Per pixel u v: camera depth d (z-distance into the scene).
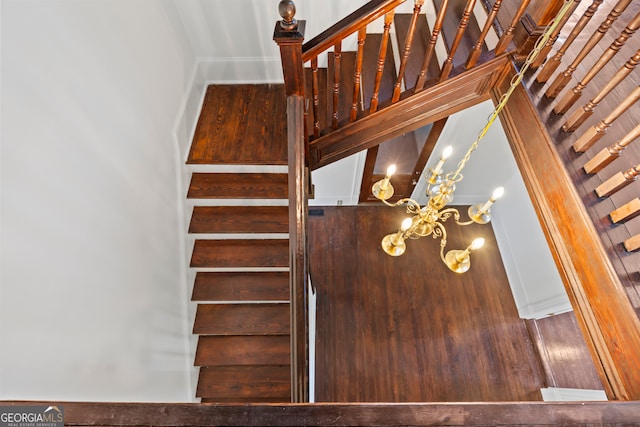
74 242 1.18
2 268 0.90
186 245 2.25
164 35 2.09
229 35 2.66
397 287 3.28
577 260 1.34
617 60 1.67
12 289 0.93
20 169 0.96
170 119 2.15
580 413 0.79
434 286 3.28
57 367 1.08
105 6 1.43
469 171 3.24
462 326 3.07
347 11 2.65
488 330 3.05
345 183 3.38
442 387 2.80
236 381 2.30
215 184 2.39
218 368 2.35
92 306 1.27
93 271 1.28
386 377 2.85
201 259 2.31
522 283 3.08
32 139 1.01
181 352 2.10
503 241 3.42
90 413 0.73
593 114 1.50
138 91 1.72
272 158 2.44
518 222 3.13
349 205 3.83
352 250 3.52
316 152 2.18
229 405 0.75
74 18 1.22
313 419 0.74
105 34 1.43
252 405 0.75
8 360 0.91
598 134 1.29
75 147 1.21
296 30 1.31
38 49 1.05
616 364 1.19
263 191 2.35
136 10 1.72
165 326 1.92
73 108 1.20
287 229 2.29
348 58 2.63
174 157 2.18
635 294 1.13
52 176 1.09
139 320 1.63
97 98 1.35
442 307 3.17
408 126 2.12
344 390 2.80
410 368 2.88
